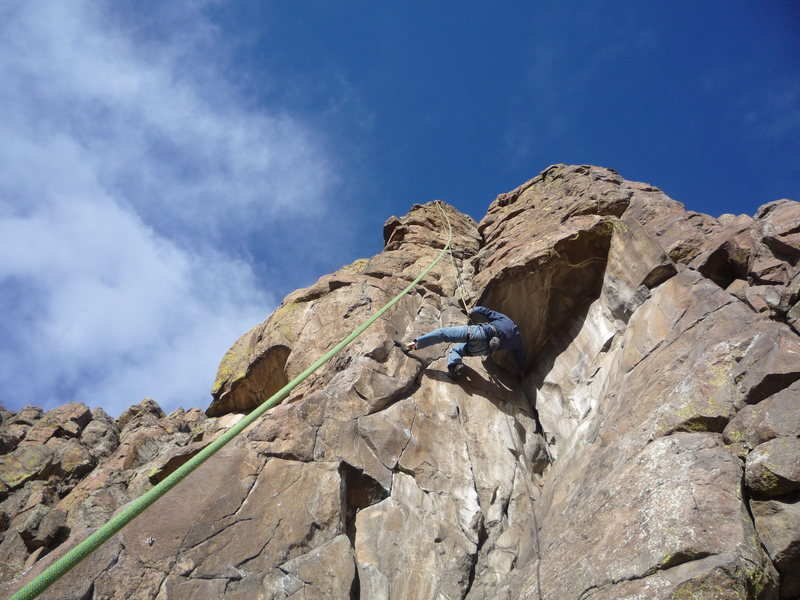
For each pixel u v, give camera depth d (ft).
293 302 42.01
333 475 26.25
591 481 23.44
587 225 35.68
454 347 35.55
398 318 38.47
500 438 31.48
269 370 39.52
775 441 18.38
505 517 27.71
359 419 29.63
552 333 37.22
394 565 24.13
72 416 46.52
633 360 28.25
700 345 24.81
